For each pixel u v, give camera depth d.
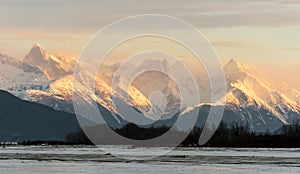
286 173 145.25
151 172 146.38
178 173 144.50
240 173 145.00
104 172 146.25
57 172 147.50
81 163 182.50
